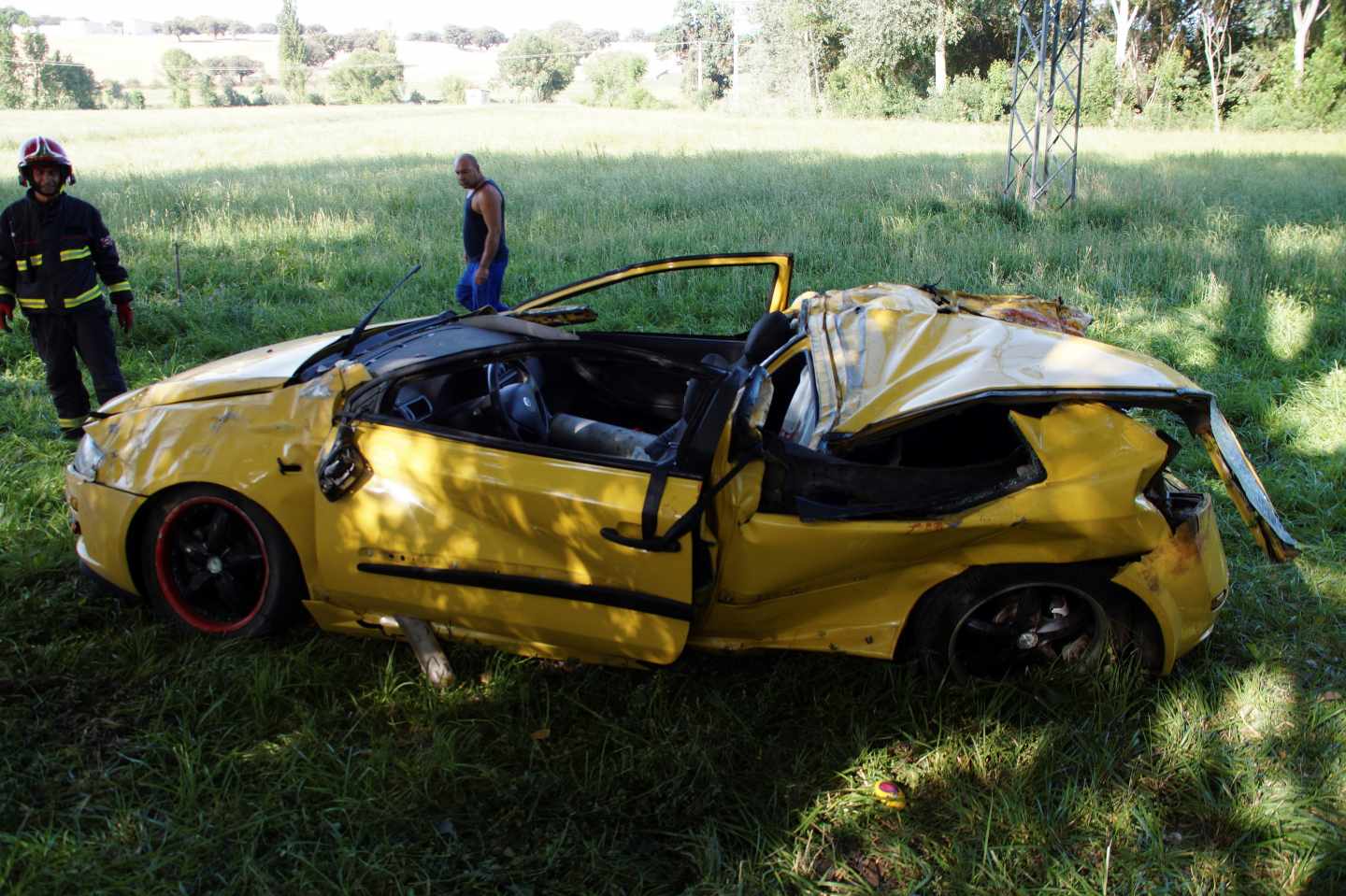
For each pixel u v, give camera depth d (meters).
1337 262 10.03
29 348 6.85
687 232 11.53
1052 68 15.20
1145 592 3.24
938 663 3.37
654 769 3.02
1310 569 4.31
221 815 2.75
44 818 2.72
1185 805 2.96
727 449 3.15
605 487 3.06
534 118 50.69
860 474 3.18
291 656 3.43
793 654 3.58
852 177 17.62
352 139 32.62
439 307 8.38
